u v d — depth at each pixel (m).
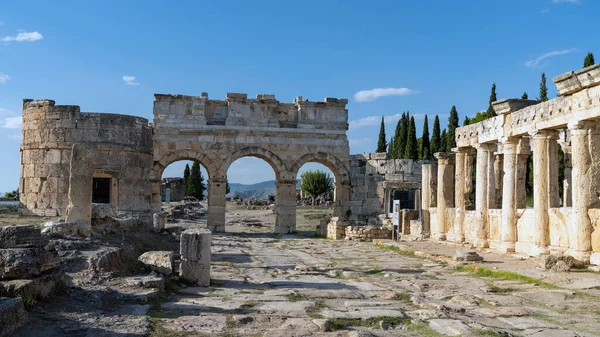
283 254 27.11
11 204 58.19
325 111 47.47
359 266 21.59
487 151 26.98
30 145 42.22
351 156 47.50
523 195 24.64
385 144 89.25
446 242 30.34
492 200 26.83
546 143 21.98
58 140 41.47
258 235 42.91
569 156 28.36
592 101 18.47
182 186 90.88
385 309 12.34
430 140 85.38
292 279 17.58
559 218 21.11
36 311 10.29
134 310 11.35
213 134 45.38
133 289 13.02
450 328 10.51
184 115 45.09
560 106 20.47
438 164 32.03
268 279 17.50
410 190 49.72
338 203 47.19
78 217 19.11
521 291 14.98
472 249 26.62
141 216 43.12
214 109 46.22
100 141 41.78
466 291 15.10
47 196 41.41
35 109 42.22
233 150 45.47
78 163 19.31
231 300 13.26
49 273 11.50
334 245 33.50
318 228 43.50
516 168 24.66
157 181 44.53
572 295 14.19
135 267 15.88
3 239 11.41
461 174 29.44
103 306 11.43
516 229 24.34
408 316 11.62
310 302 13.15
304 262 23.28
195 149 45.00
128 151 42.56
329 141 47.19
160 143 44.56
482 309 12.52
